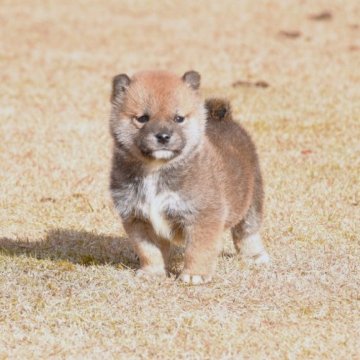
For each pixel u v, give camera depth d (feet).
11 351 36.76
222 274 46.03
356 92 92.12
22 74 100.99
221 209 44.11
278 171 66.59
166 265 47.26
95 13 137.18
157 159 42.37
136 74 45.11
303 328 39.06
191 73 44.55
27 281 44.52
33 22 129.59
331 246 51.42
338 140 75.46
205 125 46.44
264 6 142.20
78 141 75.41
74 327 38.99
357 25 128.77
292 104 87.86
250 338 37.83
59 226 55.57
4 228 55.06
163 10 140.46
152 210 43.55
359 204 59.93
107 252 50.93
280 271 46.83
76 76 100.53
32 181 64.28
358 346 37.24
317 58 109.19
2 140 75.46
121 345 37.27
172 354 36.47
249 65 105.70
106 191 62.49
